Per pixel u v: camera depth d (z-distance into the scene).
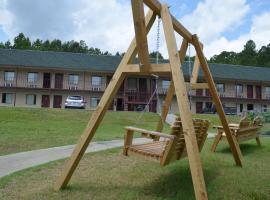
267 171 7.04
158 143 6.41
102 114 5.30
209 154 9.05
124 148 5.59
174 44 4.84
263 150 10.30
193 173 4.38
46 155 8.46
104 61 46.31
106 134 14.50
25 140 11.27
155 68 5.05
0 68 43.09
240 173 6.78
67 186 5.54
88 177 6.21
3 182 5.72
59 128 16.30
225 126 7.10
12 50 45.69
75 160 5.34
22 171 6.58
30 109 23.52
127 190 5.43
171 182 5.94
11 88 43.19
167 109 6.90
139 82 44.69
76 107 36.84
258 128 11.17
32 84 43.75
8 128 15.04
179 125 5.00
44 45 91.69
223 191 5.50
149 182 5.94
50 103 43.94
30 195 5.07
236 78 47.88
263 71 52.22
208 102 46.34
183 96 4.63
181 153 5.52
